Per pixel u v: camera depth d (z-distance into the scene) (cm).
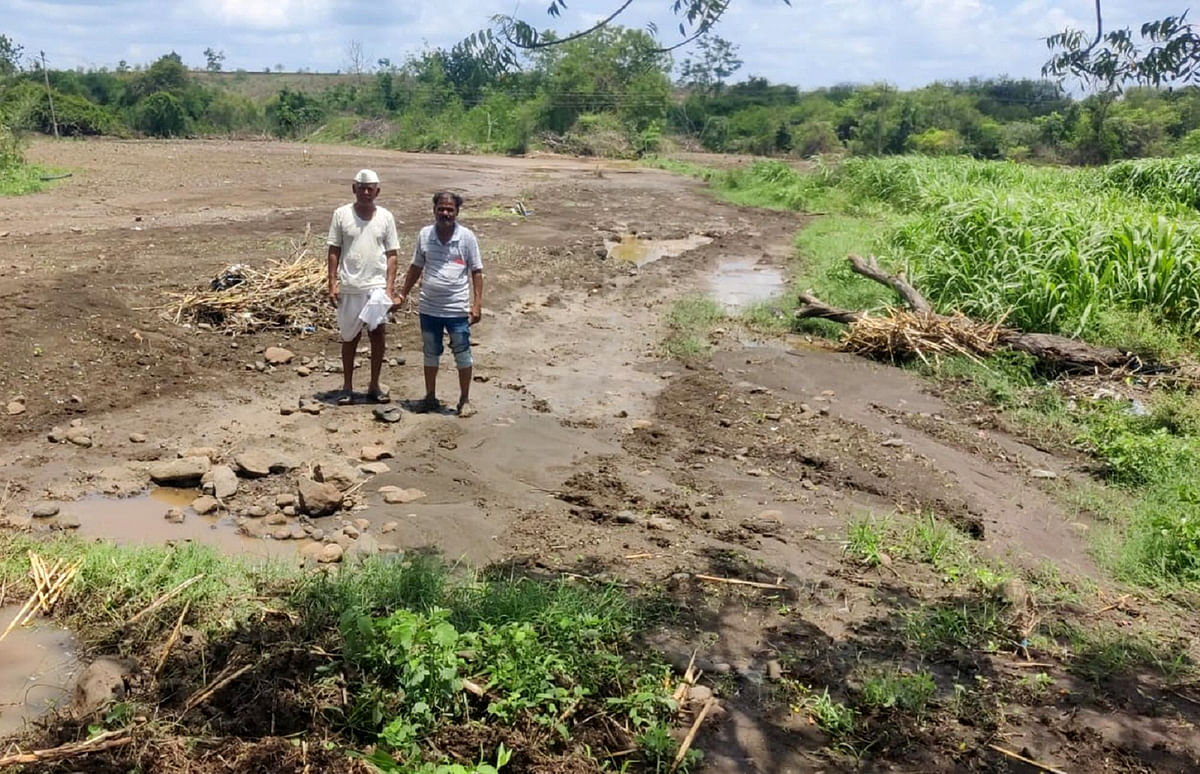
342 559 548
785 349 1093
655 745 388
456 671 401
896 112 4178
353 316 801
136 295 1036
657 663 453
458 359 805
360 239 789
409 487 663
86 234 1465
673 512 643
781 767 394
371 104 5759
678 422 834
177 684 411
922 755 407
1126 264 1158
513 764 375
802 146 4772
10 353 837
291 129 5688
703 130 5106
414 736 381
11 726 388
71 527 570
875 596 543
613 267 1498
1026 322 1116
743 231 2006
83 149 3688
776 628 501
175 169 2794
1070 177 2120
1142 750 420
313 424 768
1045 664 485
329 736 383
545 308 1215
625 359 1022
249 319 986
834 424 846
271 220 1716
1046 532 657
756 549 598
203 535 576
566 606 479
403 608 469
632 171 3619
